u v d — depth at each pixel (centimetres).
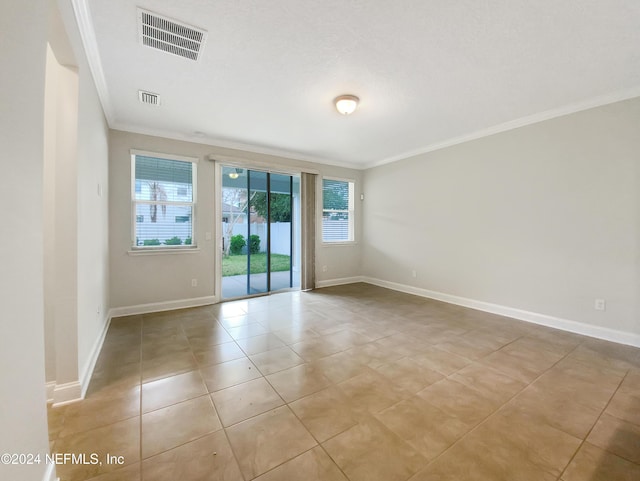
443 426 162
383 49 214
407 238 502
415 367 231
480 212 393
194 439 151
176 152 396
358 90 277
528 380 211
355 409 177
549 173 325
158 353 255
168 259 391
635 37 199
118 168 356
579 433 157
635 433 157
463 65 235
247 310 391
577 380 211
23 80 96
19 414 91
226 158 431
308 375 218
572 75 249
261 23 188
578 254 305
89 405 180
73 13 167
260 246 616
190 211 413
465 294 414
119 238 358
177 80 259
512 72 245
